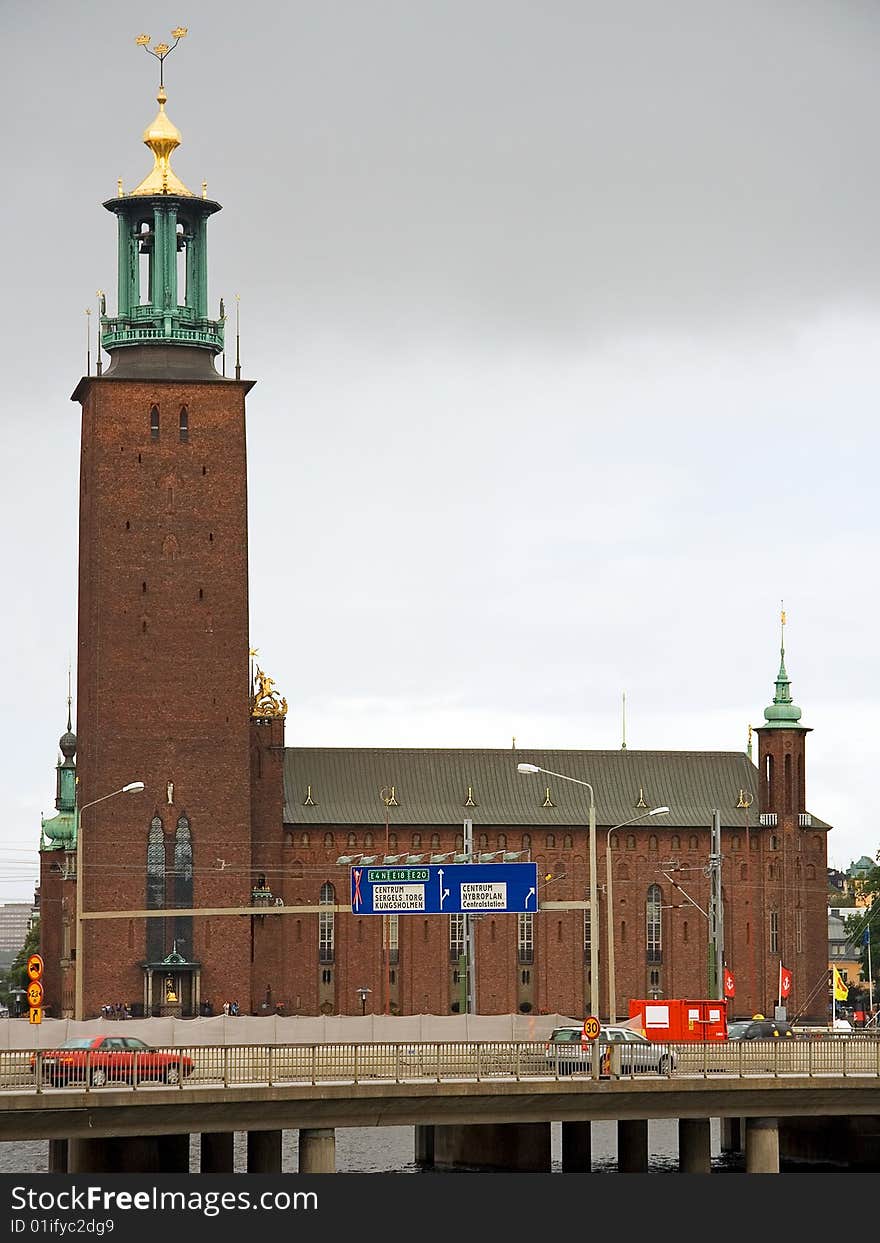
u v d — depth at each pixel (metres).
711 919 189.12
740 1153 129.00
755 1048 109.00
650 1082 105.88
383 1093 101.69
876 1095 110.06
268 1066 100.56
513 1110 104.56
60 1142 115.31
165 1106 98.06
